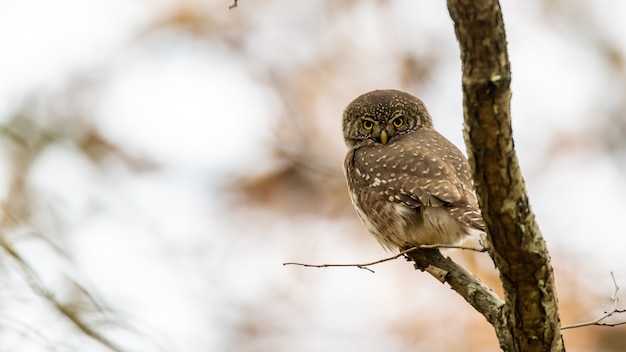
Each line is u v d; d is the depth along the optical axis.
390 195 10.48
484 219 6.83
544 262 6.86
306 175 15.58
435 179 10.38
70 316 9.69
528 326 7.11
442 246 7.79
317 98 16.11
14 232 10.52
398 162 10.72
